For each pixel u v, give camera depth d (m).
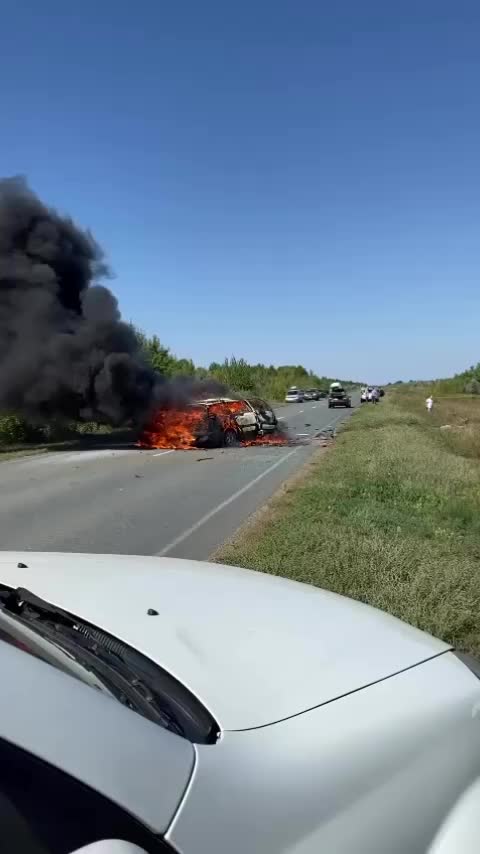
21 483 14.02
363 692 1.87
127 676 1.74
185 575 2.84
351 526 7.65
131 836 1.20
